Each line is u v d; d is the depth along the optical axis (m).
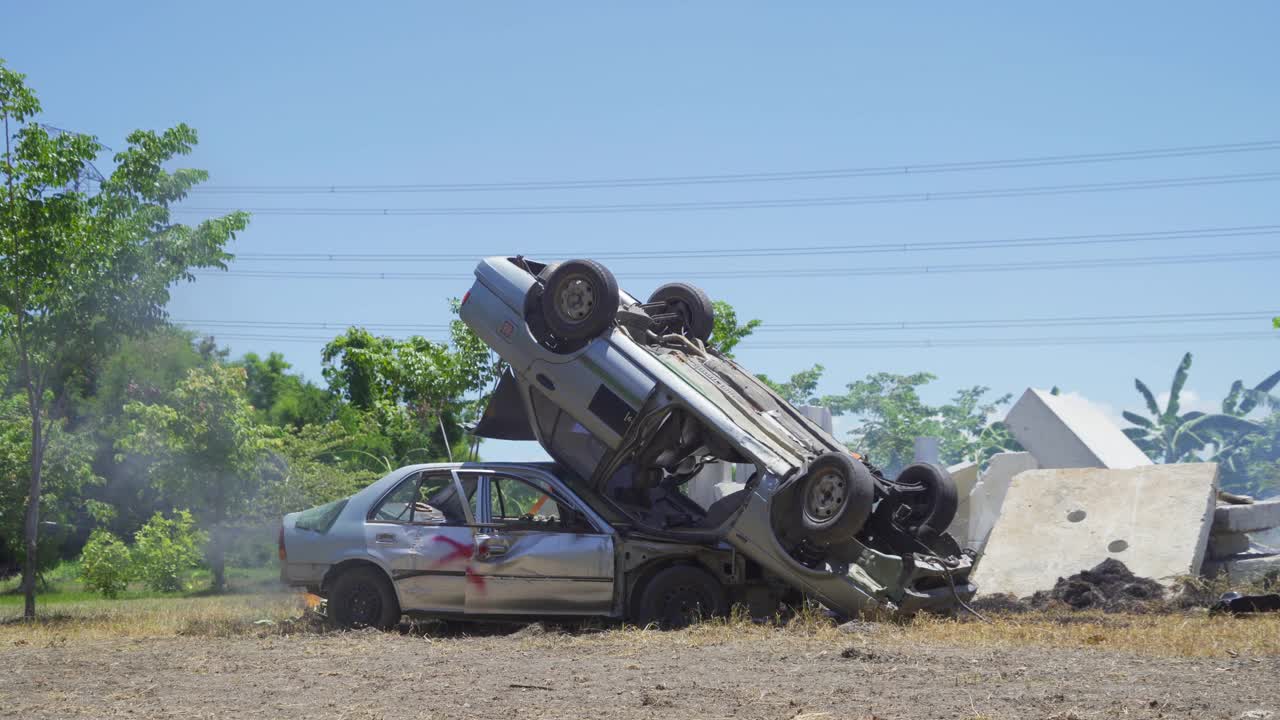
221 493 22.62
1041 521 14.45
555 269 11.40
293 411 45.16
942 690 6.64
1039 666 7.59
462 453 33.72
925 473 11.55
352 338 43.59
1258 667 7.46
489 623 11.52
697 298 12.79
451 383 26.00
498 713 6.13
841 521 10.15
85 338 14.97
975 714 5.86
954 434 60.41
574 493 11.02
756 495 10.70
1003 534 14.45
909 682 6.96
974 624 10.23
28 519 14.76
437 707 6.34
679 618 10.77
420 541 10.77
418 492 11.13
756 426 11.21
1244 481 54.06
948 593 10.95
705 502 16.22
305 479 24.41
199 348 38.06
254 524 22.97
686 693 6.64
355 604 10.83
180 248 15.23
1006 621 10.70
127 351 26.53
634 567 10.77
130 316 15.10
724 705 6.25
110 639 10.82
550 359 11.52
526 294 11.74
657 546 10.77
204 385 22.80
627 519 11.25
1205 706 6.00
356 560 10.81
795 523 10.54
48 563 27.52
